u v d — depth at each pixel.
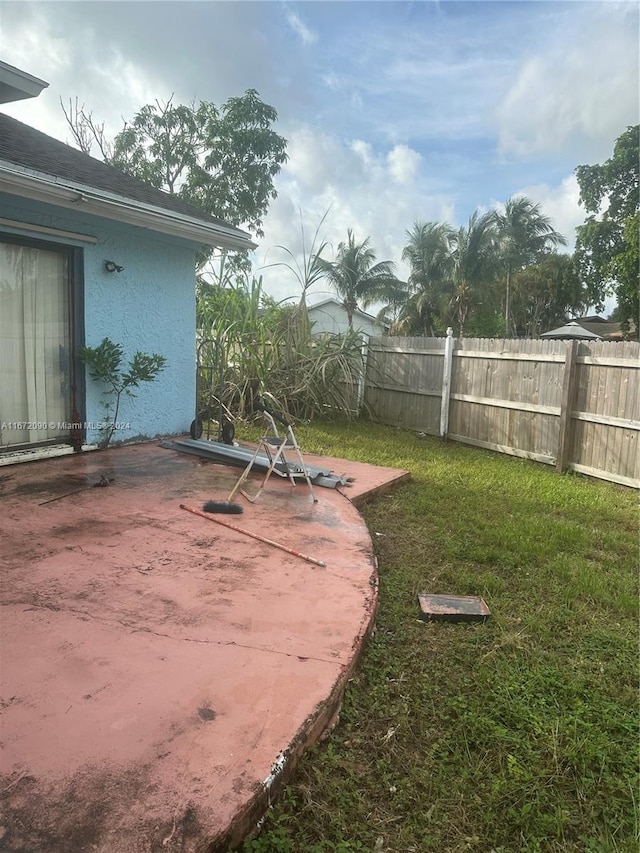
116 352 5.80
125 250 6.07
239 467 5.68
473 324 35.44
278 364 9.87
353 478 5.74
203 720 1.94
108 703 1.99
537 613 3.29
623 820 1.86
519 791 1.94
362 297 33.25
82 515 3.95
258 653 2.39
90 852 1.43
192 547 3.50
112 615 2.60
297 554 3.50
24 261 5.20
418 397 9.94
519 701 2.43
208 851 1.48
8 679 2.09
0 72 5.56
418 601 3.33
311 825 1.73
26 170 4.54
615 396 6.71
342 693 2.29
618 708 2.44
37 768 1.68
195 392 7.30
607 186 23.80
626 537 4.76
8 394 5.20
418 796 1.89
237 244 7.07
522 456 8.02
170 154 17.88
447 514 5.06
